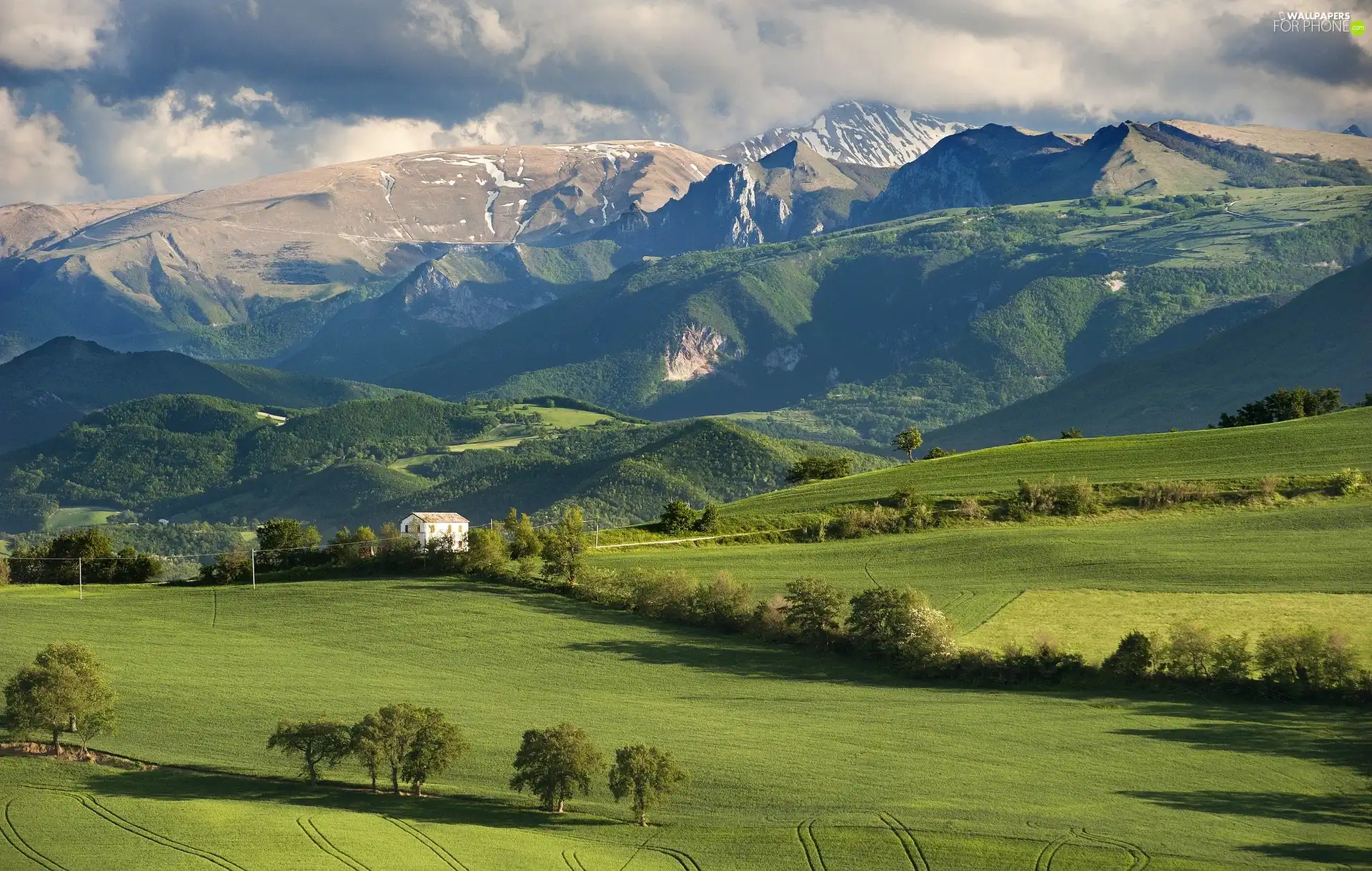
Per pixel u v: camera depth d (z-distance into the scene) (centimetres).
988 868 9531
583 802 11419
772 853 9950
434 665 15850
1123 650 14488
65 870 9550
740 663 15838
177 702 14050
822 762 12081
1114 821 10431
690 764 12069
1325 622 15325
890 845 10006
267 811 10856
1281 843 9912
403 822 10694
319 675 15288
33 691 12431
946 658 15112
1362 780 11331
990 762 12038
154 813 10712
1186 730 12825
